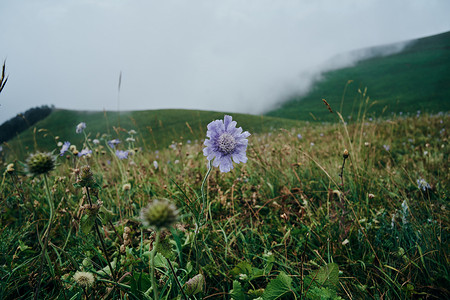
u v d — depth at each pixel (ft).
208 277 6.42
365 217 8.27
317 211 8.66
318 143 21.74
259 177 11.52
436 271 6.18
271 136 24.67
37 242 7.54
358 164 11.68
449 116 27.61
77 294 4.91
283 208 8.65
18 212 8.98
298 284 5.94
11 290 5.75
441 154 14.24
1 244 7.10
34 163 3.87
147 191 10.46
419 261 6.48
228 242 7.67
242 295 5.50
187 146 20.51
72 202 9.47
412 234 7.32
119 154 12.41
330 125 33.42
